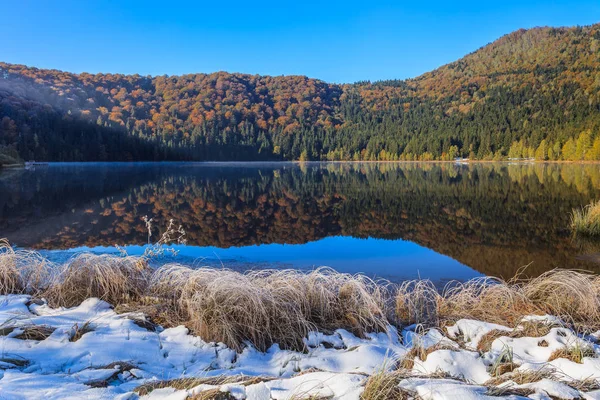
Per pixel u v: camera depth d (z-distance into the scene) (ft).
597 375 8.44
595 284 15.12
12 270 14.64
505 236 31.01
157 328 11.10
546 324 11.53
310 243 29.12
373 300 13.10
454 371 8.89
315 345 10.74
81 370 8.10
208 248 27.25
